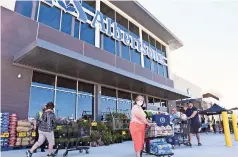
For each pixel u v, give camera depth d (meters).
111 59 11.41
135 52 14.20
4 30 6.87
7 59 6.85
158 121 4.95
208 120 18.95
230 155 4.41
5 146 5.95
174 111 7.88
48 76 8.36
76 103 9.21
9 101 6.70
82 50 9.77
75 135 5.63
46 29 8.32
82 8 10.54
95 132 7.49
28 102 7.30
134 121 4.17
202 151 5.11
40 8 8.37
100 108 10.21
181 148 5.77
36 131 5.98
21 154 5.05
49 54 6.55
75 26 10.05
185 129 6.18
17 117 6.84
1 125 5.94
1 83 6.55
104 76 9.34
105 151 5.61
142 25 15.56
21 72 7.29
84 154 5.03
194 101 18.56
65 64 7.58
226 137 6.32
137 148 4.09
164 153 4.39
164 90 12.76
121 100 11.91
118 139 8.55
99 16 11.52
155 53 16.48
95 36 11.03
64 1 9.58
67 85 9.05
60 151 5.57
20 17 7.44
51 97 8.27
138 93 13.30
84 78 9.59
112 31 12.38
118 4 12.86
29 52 6.34
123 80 10.12
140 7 13.23
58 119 6.29
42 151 5.55
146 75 14.04
